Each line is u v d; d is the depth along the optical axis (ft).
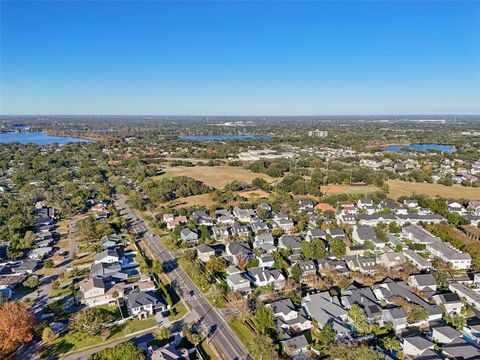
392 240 434.30
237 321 278.26
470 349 231.30
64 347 249.75
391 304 293.84
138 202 589.73
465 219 504.43
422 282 322.75
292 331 264.93
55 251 424.87
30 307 303.07
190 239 444.96
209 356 239.09
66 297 318.65
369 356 213.25
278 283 333.42
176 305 302.45
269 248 406.41
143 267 364.17
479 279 333.42
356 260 364.79
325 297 298.15
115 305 305.12
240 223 513.04
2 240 449.89
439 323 275.39
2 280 342.23
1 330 242.78
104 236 447.01
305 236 458.09
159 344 249.75
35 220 518.78
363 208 562.25
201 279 331.36
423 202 570.05
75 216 559.79
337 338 249.14
